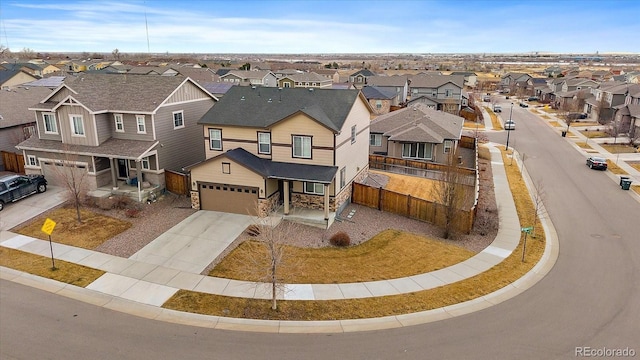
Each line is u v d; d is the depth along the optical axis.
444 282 18.97
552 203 31.53
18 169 34.81
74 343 14.28
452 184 24.31
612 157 47.81
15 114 37.41
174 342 14.42
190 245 22.03
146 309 16.38
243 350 14.06
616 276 19.97
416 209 26.81
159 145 29.72
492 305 17.16
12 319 15.57
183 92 32.03
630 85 70.81
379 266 20.36
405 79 92.31
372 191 28.62
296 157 26.73
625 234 25.52
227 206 26.72
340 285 18.42
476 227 25.88
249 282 18.50
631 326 15.74
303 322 15.73
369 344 14.45
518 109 92.94
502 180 37.47
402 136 40.44
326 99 29.06
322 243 22.73
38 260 20.09
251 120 27.69
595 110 74.38
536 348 14.30
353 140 29.72
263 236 18.17
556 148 52.84
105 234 23.19
